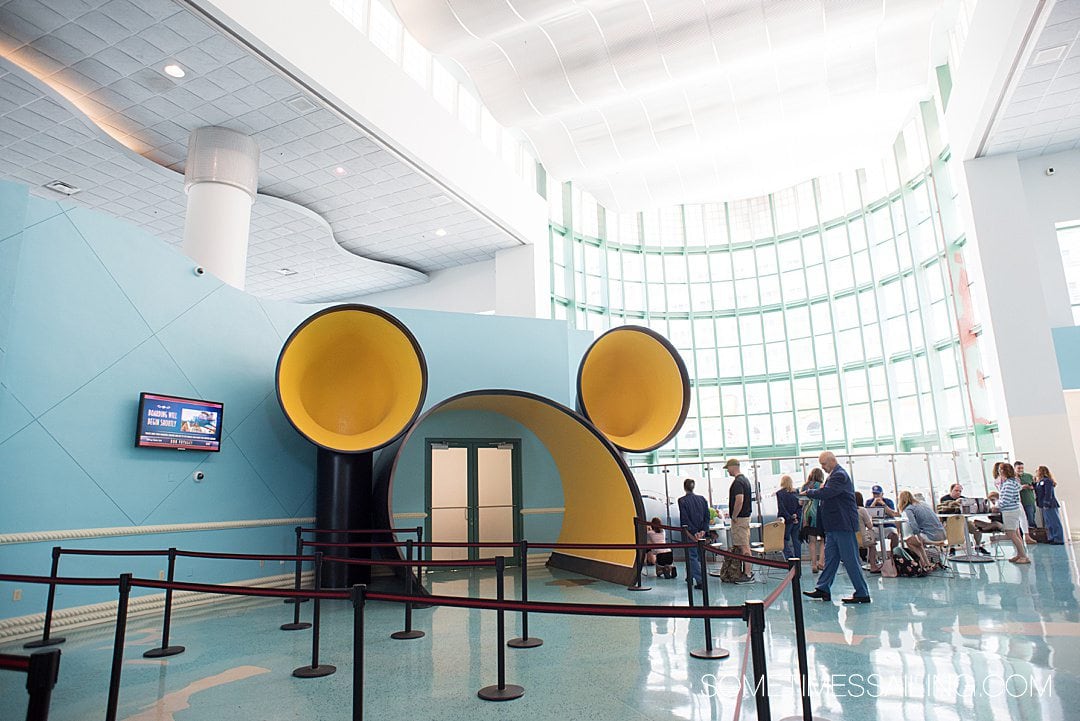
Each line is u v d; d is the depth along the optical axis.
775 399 20.83
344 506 7.83
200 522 7.25
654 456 20.77
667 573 8.45
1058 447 12.27
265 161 11.95
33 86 9.27
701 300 21.95
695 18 11.48
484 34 11.54
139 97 9.90
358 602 3.10
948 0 13.45
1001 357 12.83
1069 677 3.82
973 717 3.29
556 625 5.84
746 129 15.36
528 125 15.18
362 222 14.87
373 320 8.01
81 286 6.30
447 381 10.17
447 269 18.28
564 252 19.52
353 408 8.60
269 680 4.28
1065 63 10.91
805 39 11.98
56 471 5.93
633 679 4.17
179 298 7.34
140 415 6.65
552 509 10.47
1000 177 13.48
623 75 12.54
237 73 9.38
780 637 5.09
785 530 8.77
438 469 9.92
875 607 6.08
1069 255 14.00
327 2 10.05
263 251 15.80
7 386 5.61
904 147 17.61
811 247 20.75
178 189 12.54
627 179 17.70
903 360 17.94
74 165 11.59
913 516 8.16
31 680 1.64
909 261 17.58
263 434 8.17
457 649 5.06
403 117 11.70
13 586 5.50
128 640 5.44
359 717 3.02
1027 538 11.34
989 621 5.32
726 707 3.60
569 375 11.56
